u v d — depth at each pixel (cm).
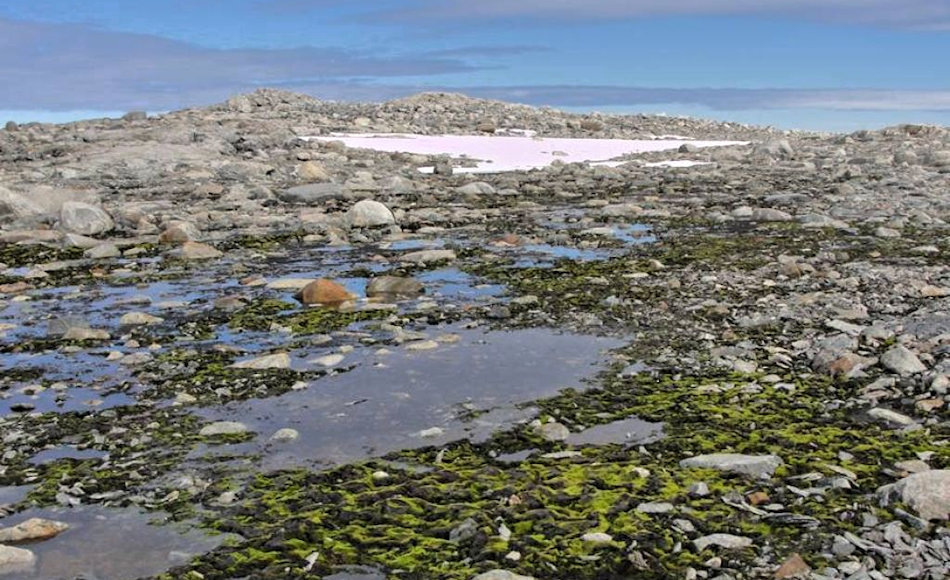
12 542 491
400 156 3400
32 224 1791
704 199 2184
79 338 960
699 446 626
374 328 992
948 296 1080
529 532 492
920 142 3838
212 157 3084
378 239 1664
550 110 5838
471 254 1474
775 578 432
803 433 648
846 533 471
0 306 1127
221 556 474
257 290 1212
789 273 1234
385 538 492
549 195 2375
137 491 564
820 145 4075
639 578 441
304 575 452
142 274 1336
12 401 756
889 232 1583
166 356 888
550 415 701
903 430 647
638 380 791
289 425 687
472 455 621
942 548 451
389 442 648
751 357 854
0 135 3616
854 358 809
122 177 2678
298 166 2931
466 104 5719
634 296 1130
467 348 905
